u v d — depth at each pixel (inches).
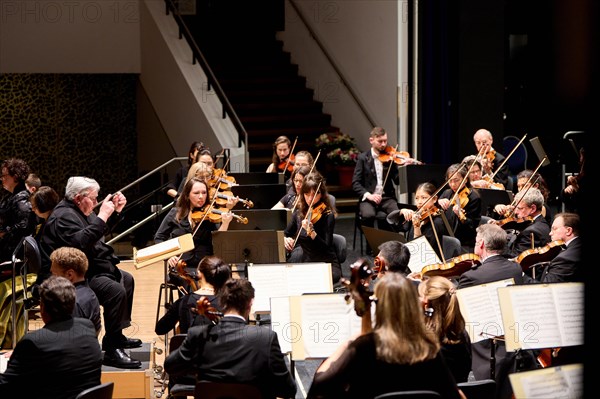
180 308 196.9
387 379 130.4
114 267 232.4
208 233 265.9
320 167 478.3
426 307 162.2
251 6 545.6
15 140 548.1
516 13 455.5
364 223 349.4
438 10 401.7
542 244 255.8
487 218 285.1
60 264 200.7
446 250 261.3
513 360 184.1
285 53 550.9
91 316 201.5
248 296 164.7
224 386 154.0
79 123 560.4
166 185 389.4
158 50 492.7
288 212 280.2
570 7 284.0
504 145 435.5
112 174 570.3
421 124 410.0
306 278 214.7
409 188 341.1
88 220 229.3
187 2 537.6
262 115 506.3
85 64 504.7
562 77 307.7
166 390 223.3
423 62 406.3
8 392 160.4
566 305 172.1
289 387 163.3
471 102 406.6
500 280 184.4
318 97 521.3
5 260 278.8
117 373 212.4
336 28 494.3
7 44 490.9
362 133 473.7
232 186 327.6
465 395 155.9
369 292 138.0
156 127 533.3
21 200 279.7
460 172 292.8
